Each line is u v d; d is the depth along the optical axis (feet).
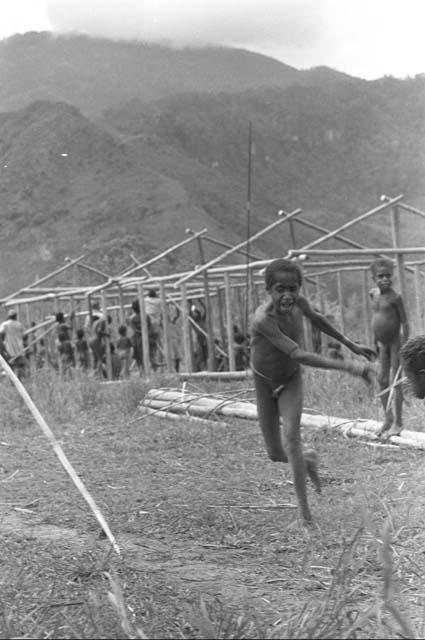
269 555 22.43
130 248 230.48
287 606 18.29
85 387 60.59
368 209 221.46
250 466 35.99
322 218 224.94
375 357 25.48
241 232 232.73
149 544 24.11
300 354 24.62
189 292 113.91
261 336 26.25
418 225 151.33
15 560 21.81
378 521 24.67
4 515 28.55
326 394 49.47
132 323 100.48
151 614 17.46
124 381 66.80
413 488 28.84
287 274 25.34
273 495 29.99
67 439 46.24
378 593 18.81
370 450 36.83
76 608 17.89
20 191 225.76
